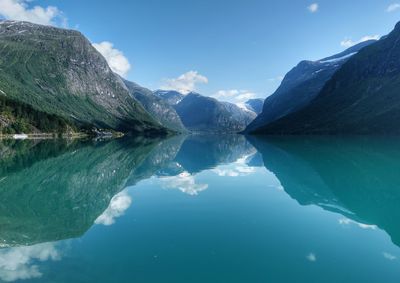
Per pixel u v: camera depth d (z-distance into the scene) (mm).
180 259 17234
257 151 92500
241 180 42969
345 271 16031
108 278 15117
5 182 43094
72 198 33031
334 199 31594
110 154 86188
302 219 24719
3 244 19406
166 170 53594
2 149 102062
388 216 25625
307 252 18297
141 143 148625
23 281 14789
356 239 20453
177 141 172750
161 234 21203
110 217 25469
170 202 30453
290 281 14953
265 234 21266
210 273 15672
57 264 16594
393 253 18219
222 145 128375
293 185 39125
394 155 72875
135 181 43000
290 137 184750
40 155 82625
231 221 24172
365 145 104688
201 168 55875
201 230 22062
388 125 182750
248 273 15719
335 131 198500
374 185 38906
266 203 29891
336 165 57062
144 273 15609
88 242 19781
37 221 24484
